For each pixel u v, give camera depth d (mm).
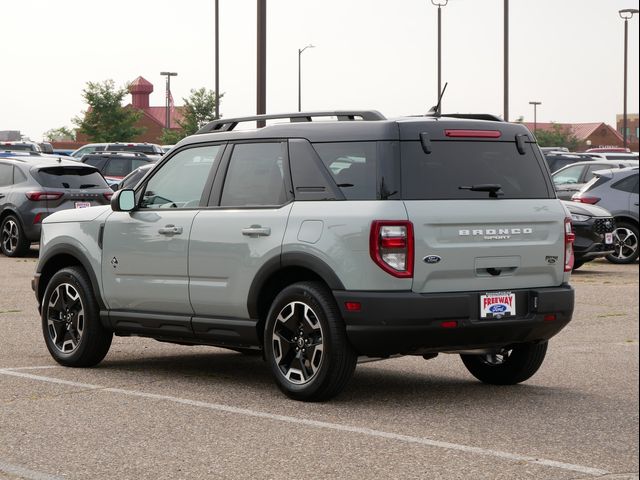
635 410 8172
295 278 8664
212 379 9438
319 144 8484
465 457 6637
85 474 6227
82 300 9906
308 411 8023
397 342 8000
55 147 90438
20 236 22781
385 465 6438
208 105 75812
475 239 8234
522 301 8438
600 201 21797
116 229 9695
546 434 7320
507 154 8609
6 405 8156
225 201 8984
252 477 6176
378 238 7945
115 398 8477
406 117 8617
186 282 9141
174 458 6594
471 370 9477
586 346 11586
